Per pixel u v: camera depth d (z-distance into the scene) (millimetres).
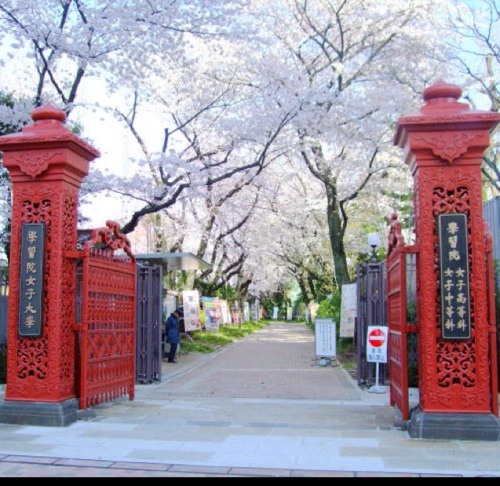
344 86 16938
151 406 9391
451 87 7355
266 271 40906
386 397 10891
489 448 6480
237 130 15336
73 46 11891
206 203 22625
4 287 15070
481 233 7137
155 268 13305
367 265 12188
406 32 16516
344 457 6117
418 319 7406
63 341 8008
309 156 19984
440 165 7262
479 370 7035
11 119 12688
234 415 8609
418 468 5703
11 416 7754
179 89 17062
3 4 11406
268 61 15852
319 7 17547
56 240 7992
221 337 27734
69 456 6176
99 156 8750
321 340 16688
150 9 12328
